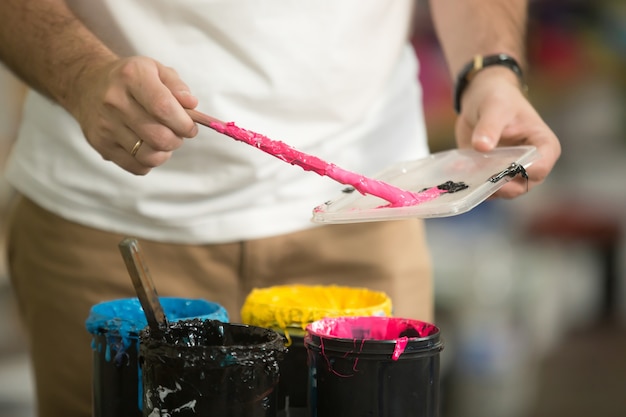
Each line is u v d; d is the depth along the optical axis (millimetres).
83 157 2031
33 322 2148
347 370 1332
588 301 5980
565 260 5750
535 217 5652
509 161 1728
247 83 1999
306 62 2025
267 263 2100
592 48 5363
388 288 2203
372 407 1328
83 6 1968
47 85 1764
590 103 5508
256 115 2029
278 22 1991
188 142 1998
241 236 2062
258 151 2016
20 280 2193
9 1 1863
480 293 4707
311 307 1603
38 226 2105
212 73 1980
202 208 2051
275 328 1526
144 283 1353
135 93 1535
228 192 2053
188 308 1611
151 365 1291
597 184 5684
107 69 1610
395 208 1545
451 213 1483
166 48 1970
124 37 1973
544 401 4953
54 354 2123
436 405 1384
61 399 2135
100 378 1479
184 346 1260
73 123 2029
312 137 2080
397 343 1315
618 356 5555
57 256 2084
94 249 2066
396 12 2191
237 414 1273
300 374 1521
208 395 1264
